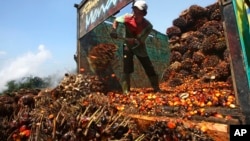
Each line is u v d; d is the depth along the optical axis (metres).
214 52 9.49
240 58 2.77
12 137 3.47
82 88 5.66
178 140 2.87
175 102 4.09
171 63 11.16
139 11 6.34
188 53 10.67
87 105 3.58
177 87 7.96
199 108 3.61
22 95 4.88
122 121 3.34
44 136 3.11
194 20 11.30
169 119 3.22
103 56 8.12
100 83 6.85
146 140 3.17
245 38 2.71
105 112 3.38
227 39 2.94
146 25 6.74
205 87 6.36
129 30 6.72
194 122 2.99
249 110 2.66
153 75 6.77
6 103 4.34
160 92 6.32
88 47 8.01
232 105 3.40
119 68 8.60
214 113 3.15
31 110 4.24
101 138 2.96
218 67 7.93
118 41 8.77
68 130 3.00
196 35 10.63
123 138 3.05
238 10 2.80
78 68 7.65
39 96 4.68
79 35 7.96
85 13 7.81
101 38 8.38
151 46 10.59
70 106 3.70
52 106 3.75
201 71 9.05
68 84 5.58
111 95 6.20
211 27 10.02
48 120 3.25
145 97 4.99
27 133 3.36
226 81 7.26
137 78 9.40
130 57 6.78
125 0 5.54
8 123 3.67
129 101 4.79
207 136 2.72
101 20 6.64
